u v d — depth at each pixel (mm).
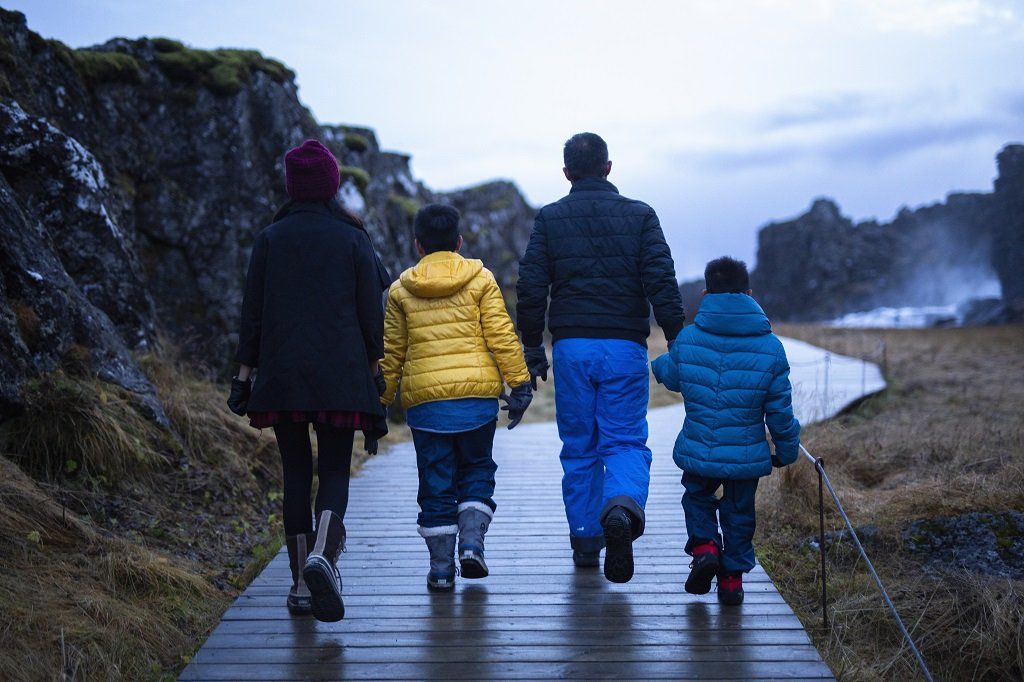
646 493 3617
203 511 4801
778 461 3545
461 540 3596
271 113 9195
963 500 4910
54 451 4398
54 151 6152
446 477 3752
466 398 3609
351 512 5289
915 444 7039
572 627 3363
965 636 3873
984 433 7445
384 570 4090
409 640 3250
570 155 4012
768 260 117438
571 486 3926
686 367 3547
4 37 6859
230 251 8445
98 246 6324
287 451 3354
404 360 3730
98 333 5379
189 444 5355
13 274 4922
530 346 3994
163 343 6859
